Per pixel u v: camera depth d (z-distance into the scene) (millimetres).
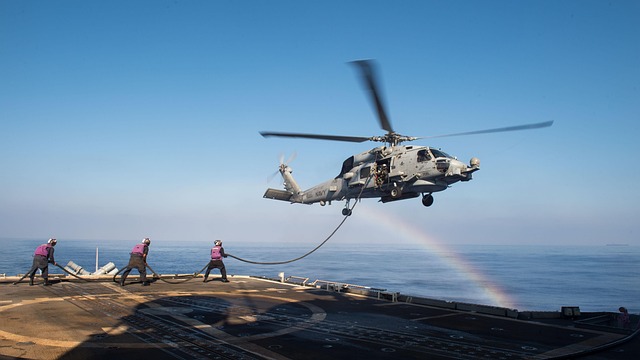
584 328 12578
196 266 136125
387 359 8891
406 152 20719
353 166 23562
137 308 14258
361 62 13883
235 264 174750
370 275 129250
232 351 9234
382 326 12328
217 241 23875
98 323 11711
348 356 9039
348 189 23672
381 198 22469
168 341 9938
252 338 10445
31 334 10320
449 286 104562
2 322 11672
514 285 109438
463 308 15586
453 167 19250
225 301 16391
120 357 8539
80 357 8477
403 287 99938
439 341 10594
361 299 17812
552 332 11906
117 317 12617
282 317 13352
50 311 13398
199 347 9500
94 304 14875
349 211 23547
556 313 14508
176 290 19391
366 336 10992
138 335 10438
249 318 13023
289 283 23469
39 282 21125
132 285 20969
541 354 9430
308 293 19375
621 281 123000
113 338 10078
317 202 26766
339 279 113125
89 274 24203
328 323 12570
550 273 154625
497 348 9969
